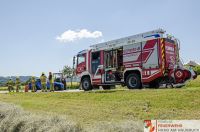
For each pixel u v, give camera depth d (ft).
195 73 63.46
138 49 62.49
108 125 25.38
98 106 43.06
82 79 75.05
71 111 40.24
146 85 61.36
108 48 68.49
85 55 74.13
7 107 36.27
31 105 48.98
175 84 60.39
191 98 40.96
